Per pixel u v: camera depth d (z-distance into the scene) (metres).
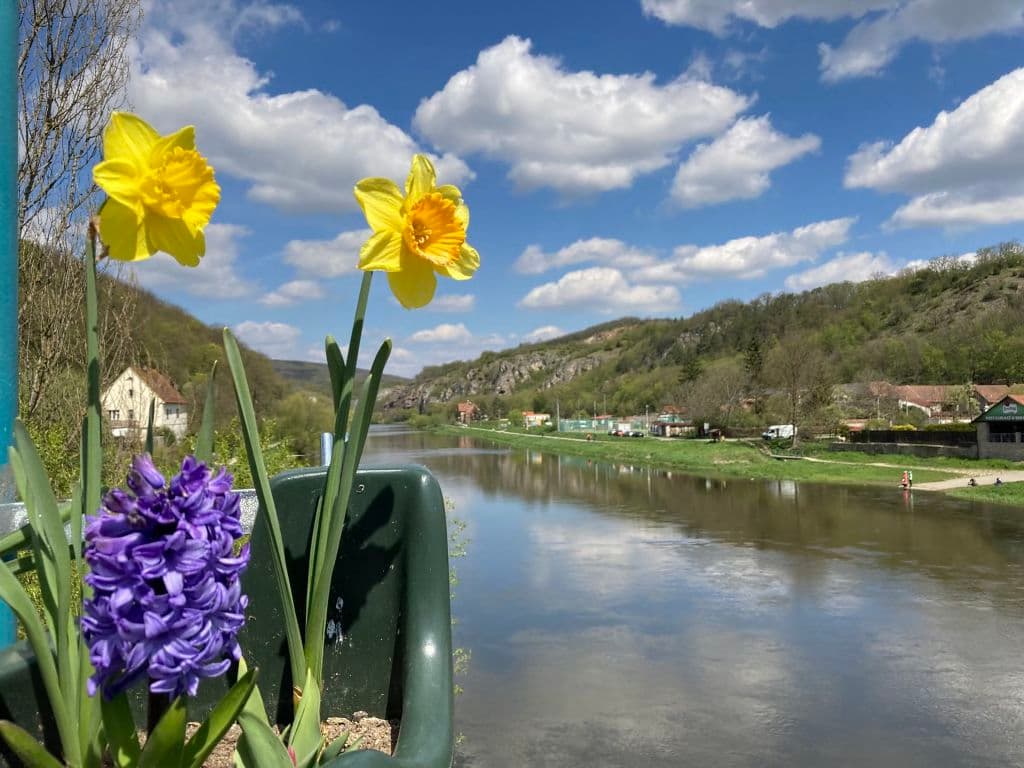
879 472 39.31
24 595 0.81
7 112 1.44
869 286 121.81
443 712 1.07
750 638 11.97
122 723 0.74
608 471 46.12
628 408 117.50
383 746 1.19
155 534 0.71
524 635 12.16
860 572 16.61
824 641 11.82
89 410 0.91
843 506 27.53
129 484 0.71
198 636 0.69
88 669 0.83
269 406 18.66
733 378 74.38
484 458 58.75
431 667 1.18
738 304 143.12
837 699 9.52
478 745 8.17
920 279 116.50
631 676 10.30
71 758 0.81
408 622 1.26
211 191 0.90
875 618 13.05
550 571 16.88
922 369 82.81
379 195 1.08
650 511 27.17
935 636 12.02
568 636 12.09
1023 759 7.96
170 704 0.74
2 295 1.41
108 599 0.68
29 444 0.83
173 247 0.90
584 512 27.02
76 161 4.80
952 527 22.23
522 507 28.70
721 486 36.03
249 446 1.03
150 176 0.85
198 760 0.71
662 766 7.71
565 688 9.85
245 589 1.34
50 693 0.81
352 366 1.11
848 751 8.11
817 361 61.69
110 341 5.10
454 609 13.71
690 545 20.14
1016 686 9.91
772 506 28.08
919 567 17.03
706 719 8.91
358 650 1.34
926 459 44.09
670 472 44.91
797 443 54.06
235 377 1.03
